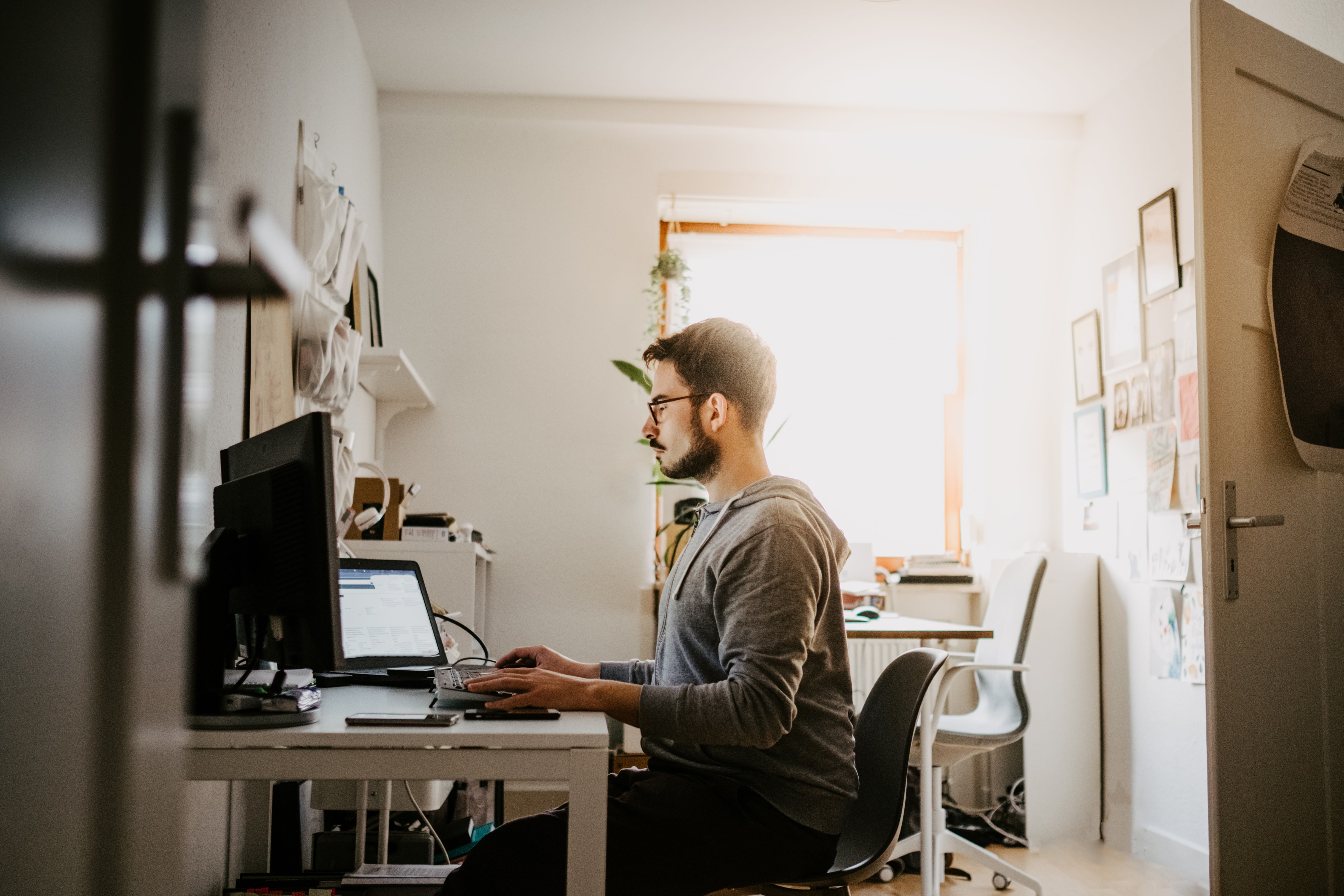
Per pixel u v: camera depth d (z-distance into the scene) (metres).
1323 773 2.03
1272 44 2.12
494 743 1.11
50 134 1.02
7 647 0.95
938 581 4.09
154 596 1.32
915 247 4.44
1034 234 4.14
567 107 3.94
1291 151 2.13
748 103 3.96
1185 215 3.26
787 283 4.38
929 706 2.67
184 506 1.49
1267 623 2.00
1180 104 3.34
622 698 1.25
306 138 2.57
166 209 1.42
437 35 3.46
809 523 1.35
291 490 1.21
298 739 1.11
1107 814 3.54
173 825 1.48
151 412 1.35
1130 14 3.24
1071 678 3.59
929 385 4.38
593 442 3.94
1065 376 4.02
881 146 4.09
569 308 3.99
